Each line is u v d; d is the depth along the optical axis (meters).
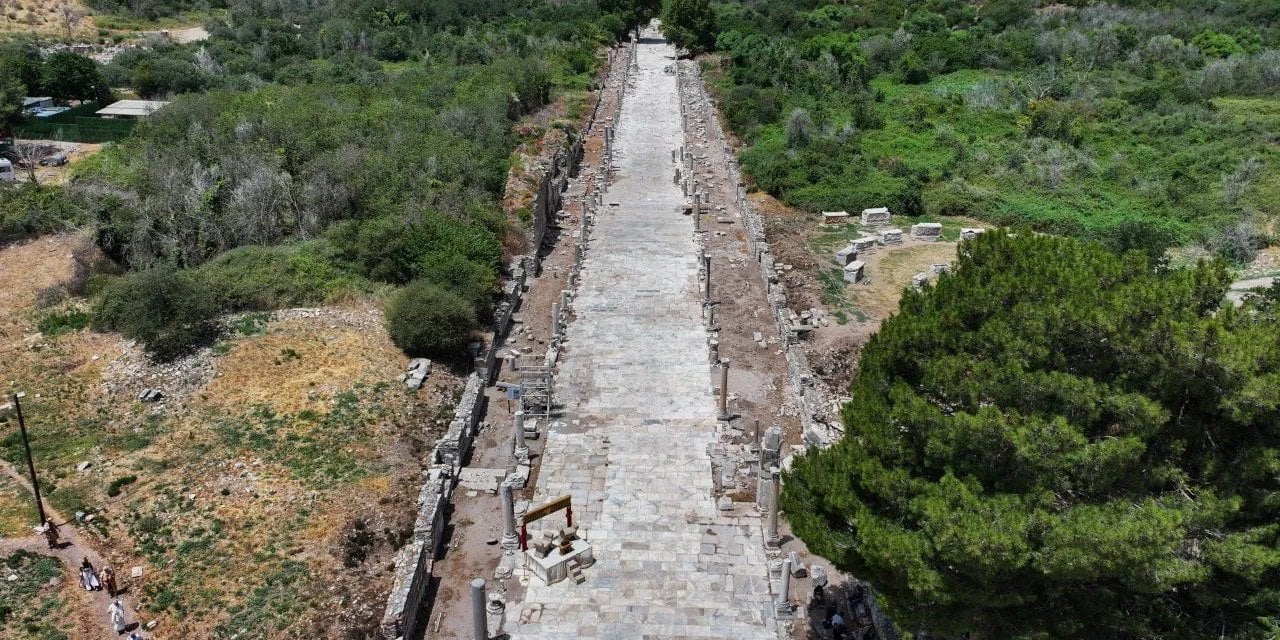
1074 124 73.62
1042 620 20.64
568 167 67.81
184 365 40.50
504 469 34.34
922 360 23.41
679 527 30.89
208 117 69.00
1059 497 20.97
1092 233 55.56
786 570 26.67
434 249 48.00
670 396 38.94
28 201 55.50
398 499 32.78
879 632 25.98
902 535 20.23
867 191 62.22
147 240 52.97
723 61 99.94
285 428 36.38
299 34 110.00
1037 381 20.67
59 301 48.12
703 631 26.59
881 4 120.88
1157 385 20.44
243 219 53.88
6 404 38.91
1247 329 19.86
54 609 27.75
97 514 31.88
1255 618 20.34
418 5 115.31
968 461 21.08
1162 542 18.31
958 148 70.75
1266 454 19.44
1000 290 22.75
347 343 42.34
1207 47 100.81
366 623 27.14
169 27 119.88
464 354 42.97
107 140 75.44
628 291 49.06
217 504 32.16
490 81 81.56
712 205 61.97
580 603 27.56
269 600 27.97
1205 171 65.38
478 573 29.20
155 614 27.50
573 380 40.06
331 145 62.84
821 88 86.12
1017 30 110.12
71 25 111.75
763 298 48.53
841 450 22.91
